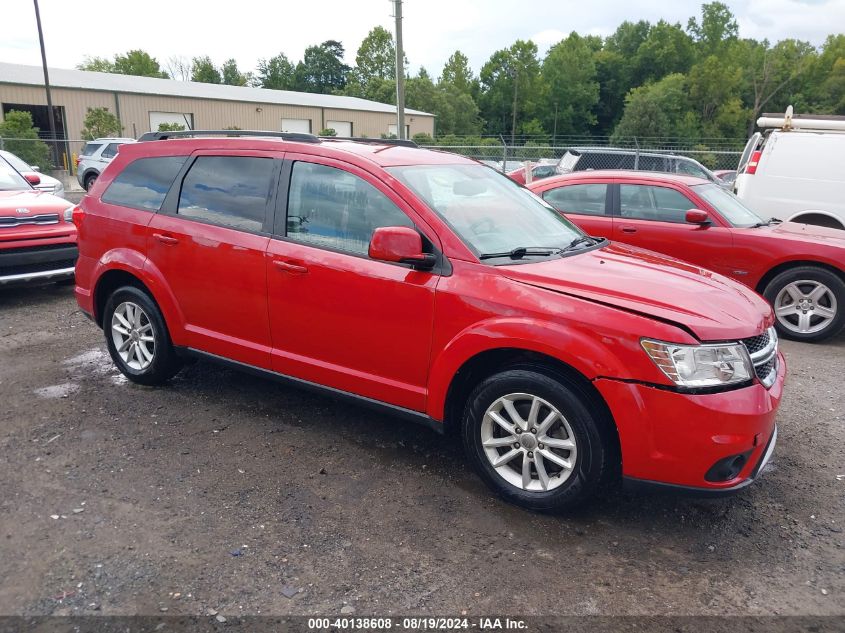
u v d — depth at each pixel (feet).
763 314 11.07
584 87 316.40
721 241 22.58
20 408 14.80
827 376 18.78
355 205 12.43
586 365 9.90
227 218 13.98
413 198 11.90
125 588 8.95
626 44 353.51
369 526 10.61
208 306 14.30
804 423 15.31
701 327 9.76
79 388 16.11
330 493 11.58
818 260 21.49
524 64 313.73
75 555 9.62
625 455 9.96
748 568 9.82
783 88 290.15
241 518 10.71
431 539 10.30
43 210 24.36
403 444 13.57
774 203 30.32
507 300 10.62
